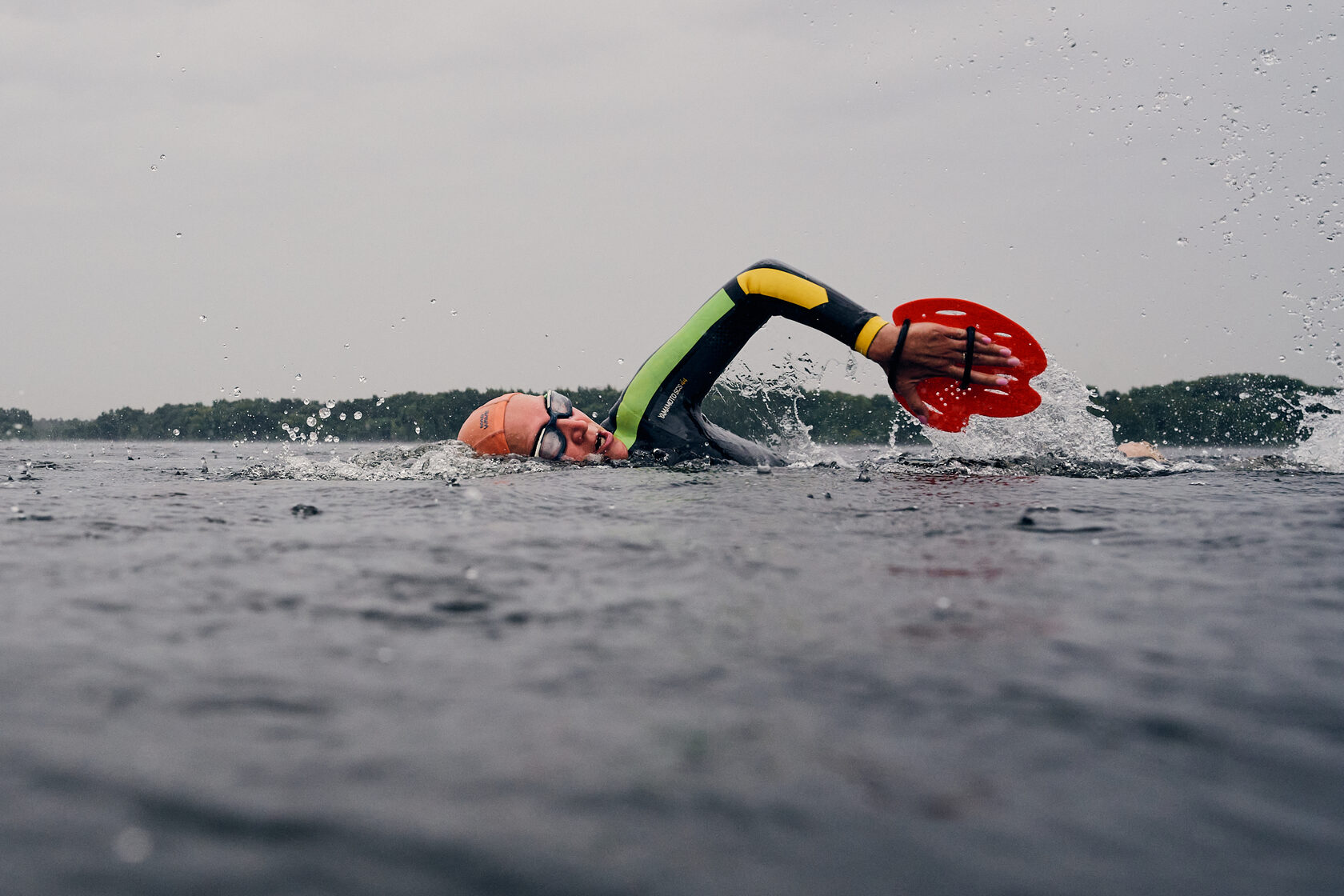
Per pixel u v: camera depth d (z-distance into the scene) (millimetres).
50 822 721
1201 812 741
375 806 747
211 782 788
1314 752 855
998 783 788
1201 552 1913
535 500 3035
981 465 4523
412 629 1292
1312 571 1699
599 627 1297
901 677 1063
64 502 3076
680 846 684
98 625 1317
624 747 861
